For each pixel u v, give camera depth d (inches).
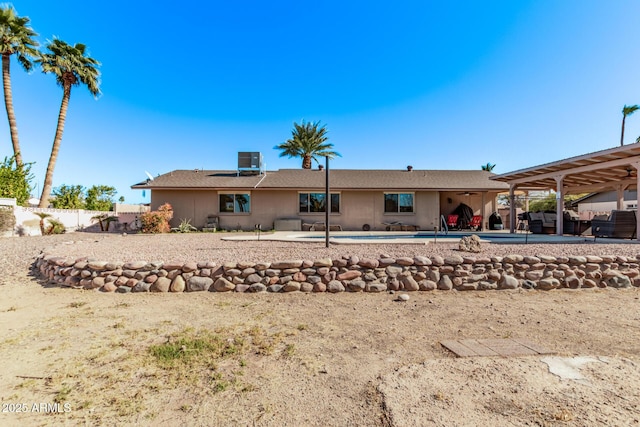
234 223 707.4
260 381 95.0
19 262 280.1
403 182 732.0
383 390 89.4
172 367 103.0
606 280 217.0
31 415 78.2
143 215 621.3
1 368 102.3
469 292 202.4
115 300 182.9
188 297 189.0
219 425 74.7
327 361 108.3
